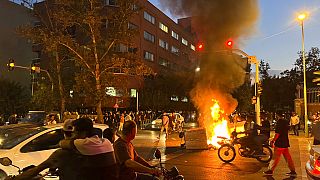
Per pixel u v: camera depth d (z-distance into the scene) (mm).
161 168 5152
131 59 26062
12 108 45719
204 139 17781
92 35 24953
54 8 29391
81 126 3904
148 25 61500
